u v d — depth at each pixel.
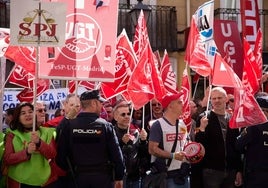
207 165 7.90
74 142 6.66
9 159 6.51
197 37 8.99
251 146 7.75
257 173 7.69
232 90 10.27
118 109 8.27
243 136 7.70
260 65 9.67
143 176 8.10
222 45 12.51
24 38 6.54
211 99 8.20
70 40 7.31
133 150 8.09
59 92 10.91
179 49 17.28
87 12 7.41
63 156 6.71
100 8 7.45
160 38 17.03
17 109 6.78
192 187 7.99
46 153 6.52
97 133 6.68
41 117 7.63
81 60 7.32
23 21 6.53
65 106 7.84
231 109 9.20
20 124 6.78
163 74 10.09
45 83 9.69
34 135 6.39
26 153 6.46
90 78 7.34
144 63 8.20
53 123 8.17
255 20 13.04
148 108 10.04
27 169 6.62
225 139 7.95
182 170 7.62
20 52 7.95
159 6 17.12
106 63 7.42
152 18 17.00
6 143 6.66
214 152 7.87
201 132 7.96
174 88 10.09
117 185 7.20
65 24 6.60
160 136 7.59
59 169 6.77
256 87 8.12
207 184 7.90
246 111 7.54
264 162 7.69
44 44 6.56
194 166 7.98
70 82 10.19
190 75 17.16
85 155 6.65
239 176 7.99
